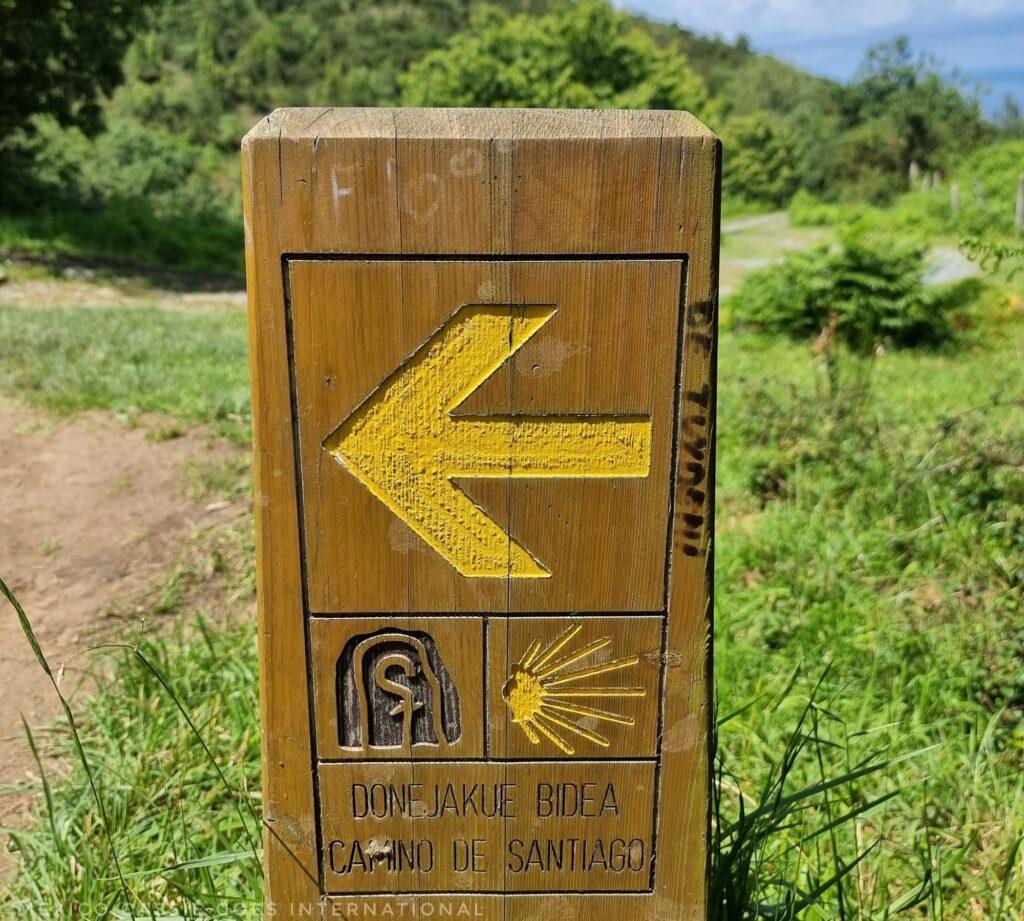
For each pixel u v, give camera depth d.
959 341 8.00
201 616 3.12
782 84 67.00
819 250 8.28
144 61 41.03
